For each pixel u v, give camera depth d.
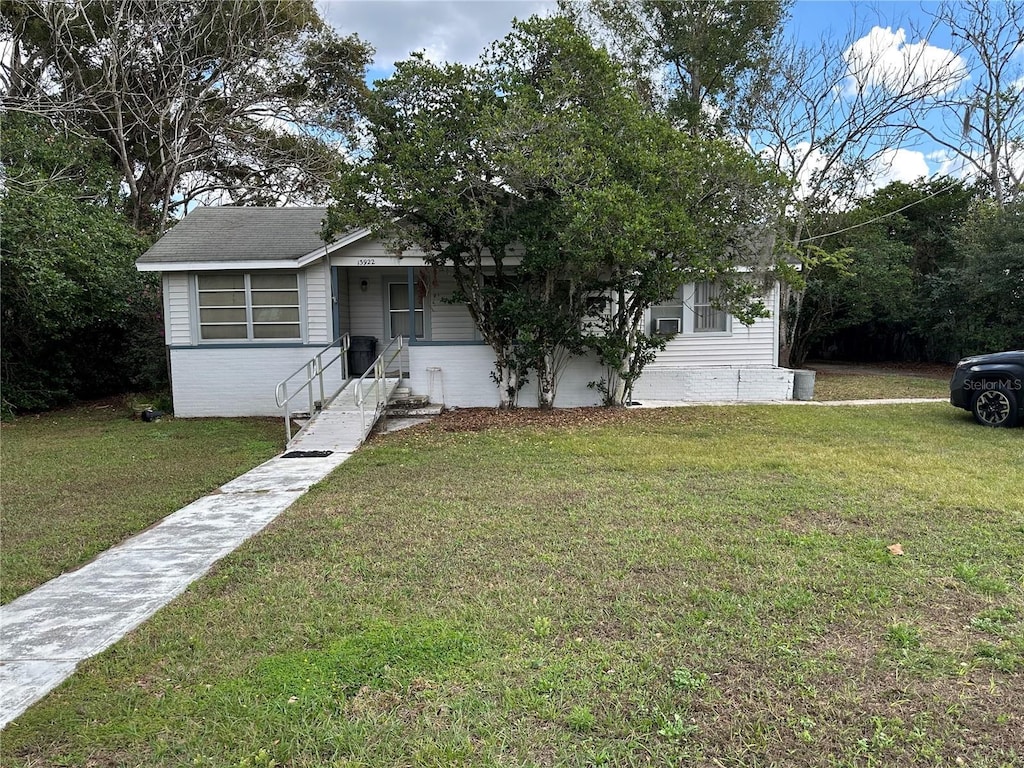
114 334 15.61
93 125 20.09
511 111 9.20
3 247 11.40
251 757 2.30
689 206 10.10
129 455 8.65
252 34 20.52
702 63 19.03
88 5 17.88
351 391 12.02
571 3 18.19
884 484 5.96
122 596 3.87
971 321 18.19
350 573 4.07
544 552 4.34
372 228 10.45
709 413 11.23
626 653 2.96
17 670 3.00
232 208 15.00
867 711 2.49
